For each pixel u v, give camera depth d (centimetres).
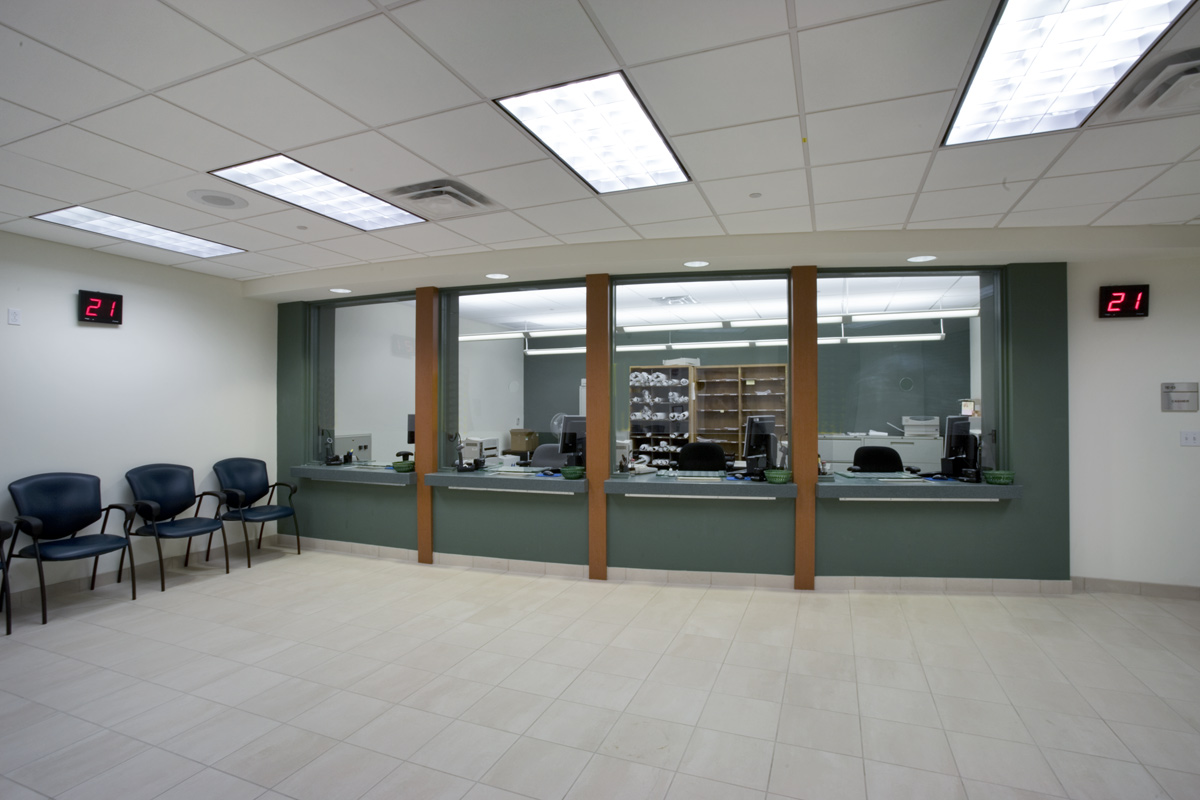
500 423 538
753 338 470
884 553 439
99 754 238
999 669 310
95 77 211
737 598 424
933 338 479
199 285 527
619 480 464
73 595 433
